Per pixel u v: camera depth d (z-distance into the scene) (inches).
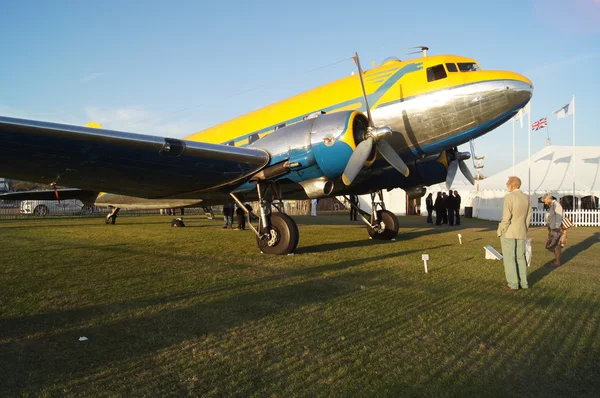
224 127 428.1
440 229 576.4
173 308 164.9
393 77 319.6
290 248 301.7
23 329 140.1
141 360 115.0
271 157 293.9
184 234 492.1
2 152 233.8
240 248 348.5
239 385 100.5
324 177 292.5
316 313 157.8
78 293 188.9
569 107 842.8
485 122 296.8
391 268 249.0
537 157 1058.7
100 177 302.0
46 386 99.5
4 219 898.7
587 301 176.9
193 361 114.4
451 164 393.4
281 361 114.7
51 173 284.0
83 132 218.4
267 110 386.3
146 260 283.1
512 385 101.0
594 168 951.6
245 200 387.5
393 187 406.6
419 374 106.7
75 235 476.1
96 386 99.7
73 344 126.7
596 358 117.2
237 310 161.9
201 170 294.5
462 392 97.3
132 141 235.9
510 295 186.5
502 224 201.0
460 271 240.5
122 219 914.7
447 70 305.9
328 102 339.3
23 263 270.5
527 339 131.6
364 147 276.4
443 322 147.8
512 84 286.8
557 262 274.2
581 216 717.9
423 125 307.6
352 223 724.7
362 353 120.2
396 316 154.4
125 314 157.0
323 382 102.1
